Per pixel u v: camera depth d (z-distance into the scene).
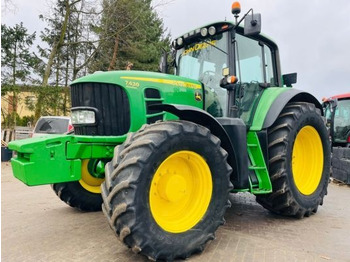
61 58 17.00
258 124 3.77
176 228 2.70
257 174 3.64
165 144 2.56
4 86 13.34
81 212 4.19
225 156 2.96
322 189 4.34
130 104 3.26
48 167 2.65
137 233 2.37
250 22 3.42
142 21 18.02
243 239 3.18
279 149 3.78
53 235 3.24
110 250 2.83
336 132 10.99
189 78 3.95
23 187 6.24
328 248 2.97
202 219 2.81
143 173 2.42
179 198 2.83
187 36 4.30
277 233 3.41
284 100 3.91
